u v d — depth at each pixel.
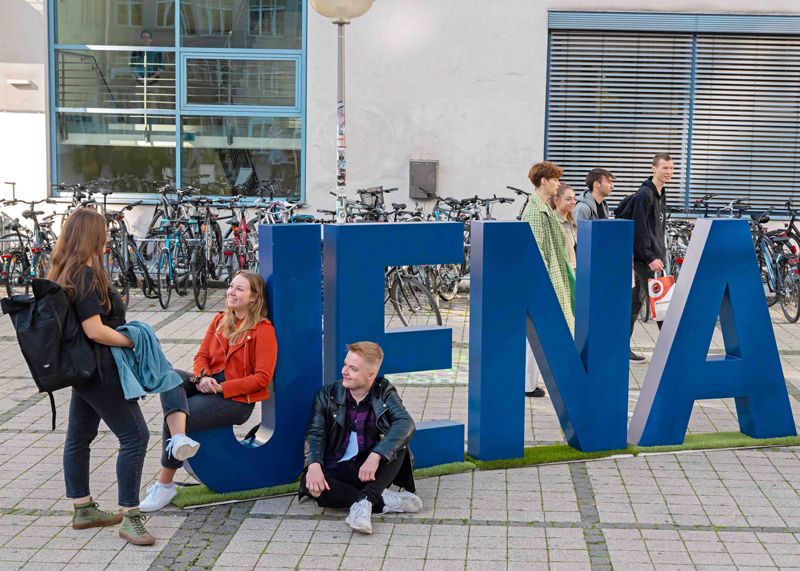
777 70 12.50
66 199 12.65
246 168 12.69
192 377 5.22
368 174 12.47
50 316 4.35
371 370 4.99
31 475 5.59
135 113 12.66
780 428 6.25
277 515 5.01
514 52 12.30
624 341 5.93
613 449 5.96
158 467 5.77
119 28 12.53
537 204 6.89
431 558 4.50
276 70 12.55
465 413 6.95
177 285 11.04
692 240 6.11
